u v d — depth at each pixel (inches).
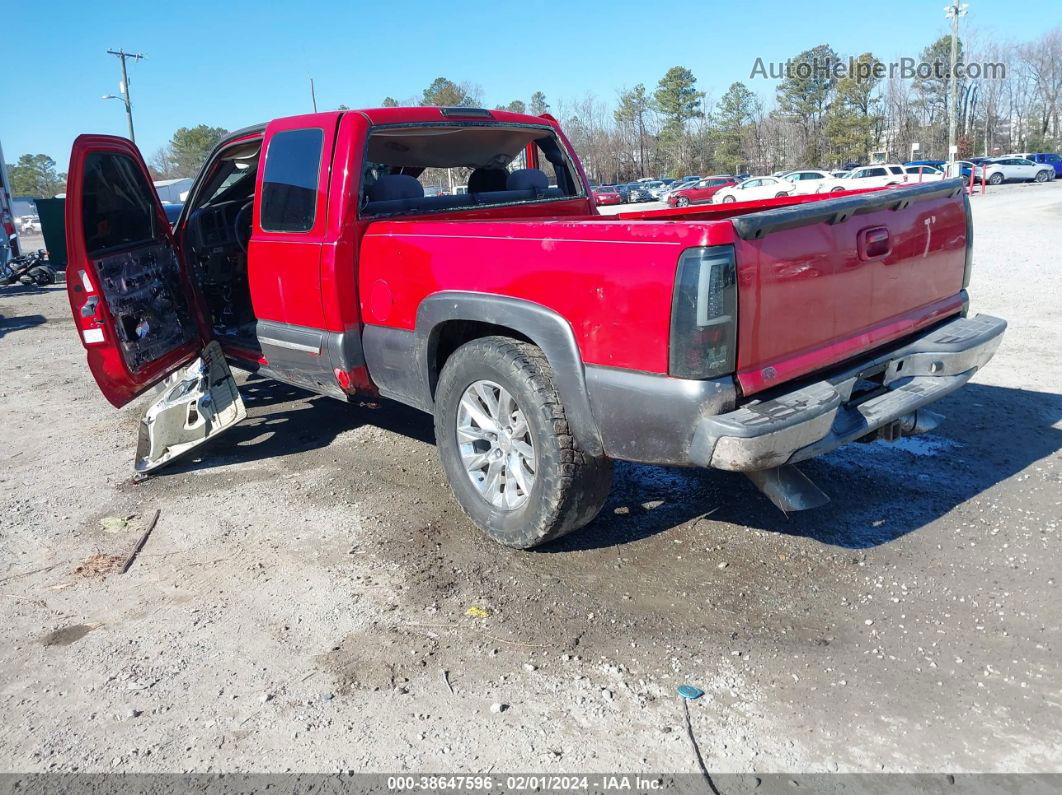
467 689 112.3
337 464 201.5
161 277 212.1
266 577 146.2
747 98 3464.6
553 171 227.8
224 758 101.2
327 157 170.2
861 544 147.0
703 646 119.4
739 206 203.5
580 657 118.2
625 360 121.0
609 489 141.2
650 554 147.3
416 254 154.6
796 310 122.1
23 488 195.3
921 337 151.5
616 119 3668.8
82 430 241.0
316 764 99.5
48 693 115.7
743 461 112.7
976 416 208.7
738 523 157.8
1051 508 156.5
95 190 190.7
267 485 190.4
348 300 170.6
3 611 138.6
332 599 137.3
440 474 191.2
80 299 184.1
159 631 130.3
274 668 119.0
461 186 236.2
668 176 3619.6
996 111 3152.1
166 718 109.1
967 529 150.3
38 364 343.3
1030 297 369.7
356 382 175.6
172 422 200.4
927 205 147.2
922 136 3100.4
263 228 189.0
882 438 149.2
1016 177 1831.9
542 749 100.4
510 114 205.9
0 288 687.1
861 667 113.0
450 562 147.9
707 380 113.9
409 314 158.6
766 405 117.9
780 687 109.7
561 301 128.3
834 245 127.0
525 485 141.8
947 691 107.3
